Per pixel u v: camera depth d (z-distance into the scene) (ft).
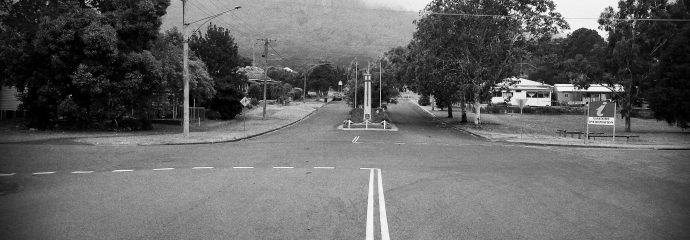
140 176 42.55
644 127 163.43
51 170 45.60
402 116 201.77
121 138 84.17
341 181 40.27
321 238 22.13
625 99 145.79
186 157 59.16
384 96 233.96
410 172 46.98
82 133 93.20
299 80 382.42
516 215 27.66
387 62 235.40
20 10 104.17
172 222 25.05
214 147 74.33
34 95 97.96
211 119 162.30
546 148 80.69
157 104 115.34
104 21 96.73
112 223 24.76
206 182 39.22
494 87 147.43
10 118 121.39
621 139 107.86
